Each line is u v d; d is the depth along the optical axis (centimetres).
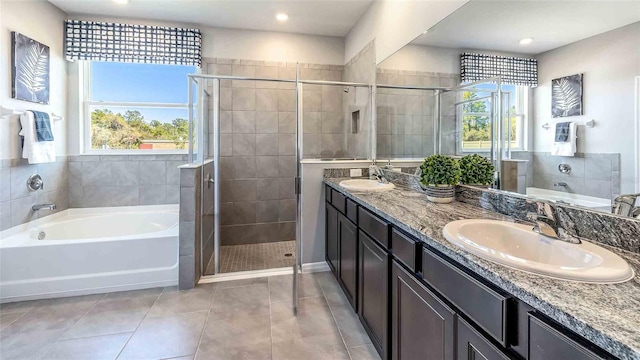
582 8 113
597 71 107
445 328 103
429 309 113
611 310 61
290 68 377
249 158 350
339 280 241
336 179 281
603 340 54
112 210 345
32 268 227
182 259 245
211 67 358
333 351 170
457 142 189
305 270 286
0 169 248
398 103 256
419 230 120
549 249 105
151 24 340
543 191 130
